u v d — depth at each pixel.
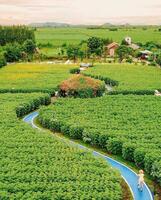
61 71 139.88
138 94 101.56
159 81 118.38
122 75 128.88
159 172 49.66
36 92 100.88
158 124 68.44
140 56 199.75
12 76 128.75
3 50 180.75
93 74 129.50
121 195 45.09
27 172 48.53
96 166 50.44
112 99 88.94
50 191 43.44
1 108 79.12
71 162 51.47
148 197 47.19
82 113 76.62
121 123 69.38
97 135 63.31
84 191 43.50
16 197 41.75
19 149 55.81
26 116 82.94
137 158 55.09
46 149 56.00
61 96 101.38
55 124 71.75
